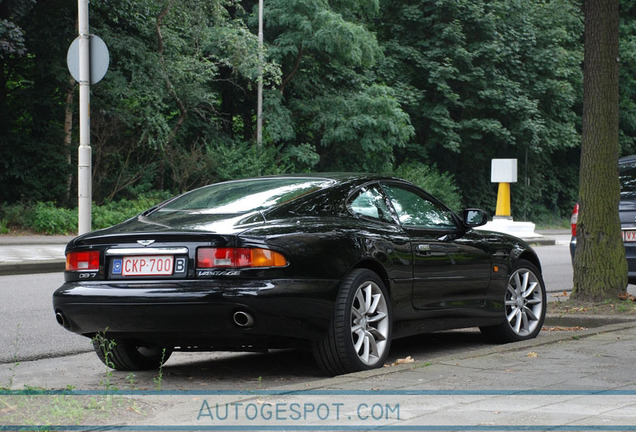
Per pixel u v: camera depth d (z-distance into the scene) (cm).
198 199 786
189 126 3881
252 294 655
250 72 3522
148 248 693
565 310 1093
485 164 5084
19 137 3177
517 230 3094
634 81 5462
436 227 855
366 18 4672
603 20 1121
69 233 2972
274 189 771
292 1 3766
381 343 745
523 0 4928
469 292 867
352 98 4056
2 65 3206
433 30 4616
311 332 687
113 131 3241
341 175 812
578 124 5484
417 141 4794
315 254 693
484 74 4659
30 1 2864
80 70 1723
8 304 1272
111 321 691
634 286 1589
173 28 3491
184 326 669
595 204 1130
